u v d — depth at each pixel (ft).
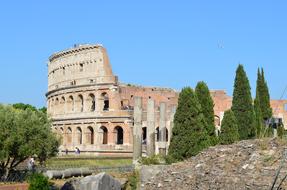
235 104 282.15
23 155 190.19
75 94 474.49
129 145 431.02
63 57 492.13
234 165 165.68
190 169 178.91
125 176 205.05
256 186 144.15
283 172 147.84
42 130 198.29
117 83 449.48
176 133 219.82
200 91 249.14
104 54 454.81
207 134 221.46
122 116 437.17
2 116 188.96
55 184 180.24
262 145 173.68
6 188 163.84
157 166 197.67
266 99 349.41
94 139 451.53
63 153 460.14
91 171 207.21
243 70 285.02
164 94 495.00
